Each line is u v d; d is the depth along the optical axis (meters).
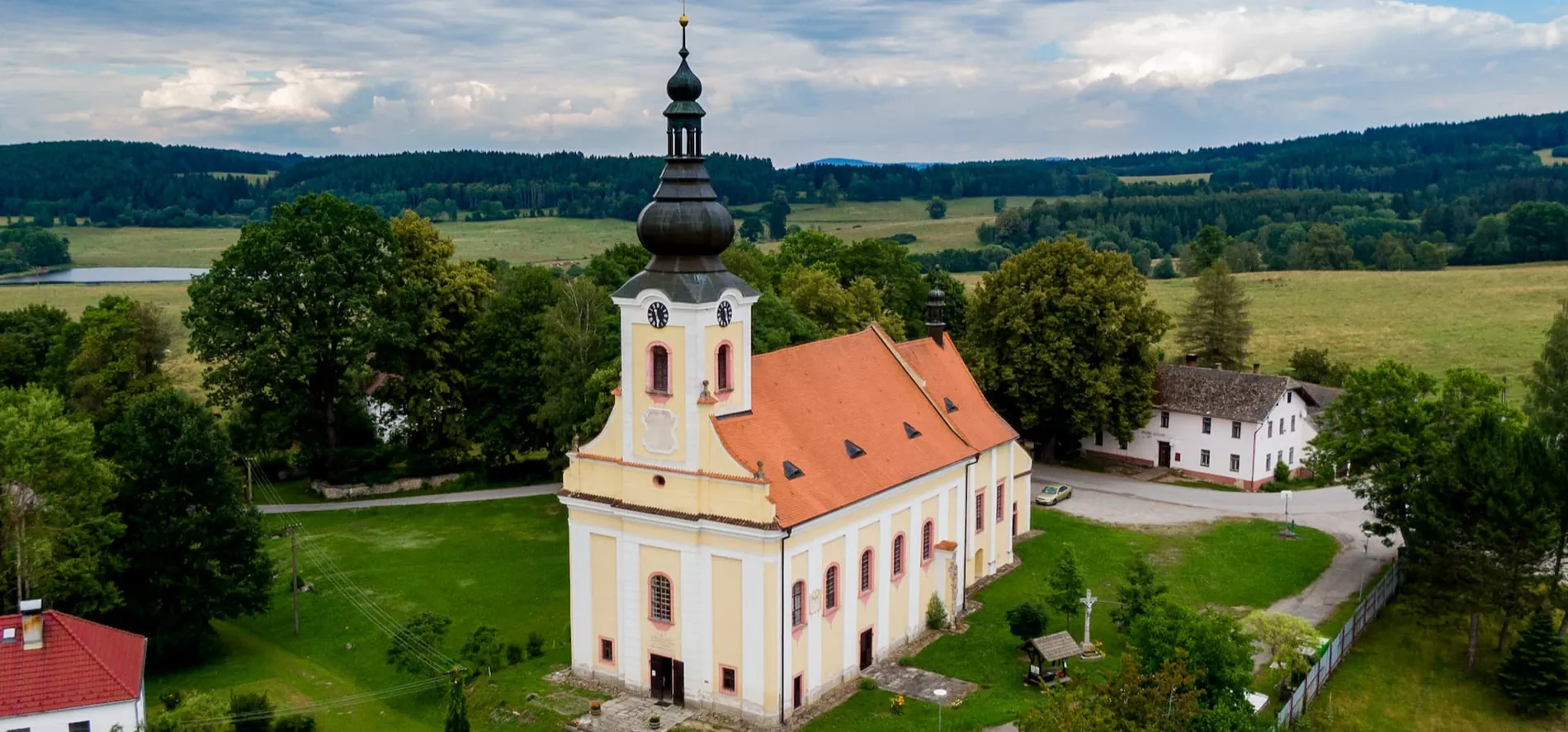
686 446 51.72
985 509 70.00
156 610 58.62
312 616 65.56
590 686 55.31
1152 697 40.00
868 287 101.31
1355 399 70.12
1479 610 58.12
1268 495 89.62
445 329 95.31
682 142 50.88
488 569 73.19
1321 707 53.88
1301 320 155.12
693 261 51.62
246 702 50.59
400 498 89.75
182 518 59.12
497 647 57.97
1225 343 118.12
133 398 85.81
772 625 50.69
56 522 55.66
